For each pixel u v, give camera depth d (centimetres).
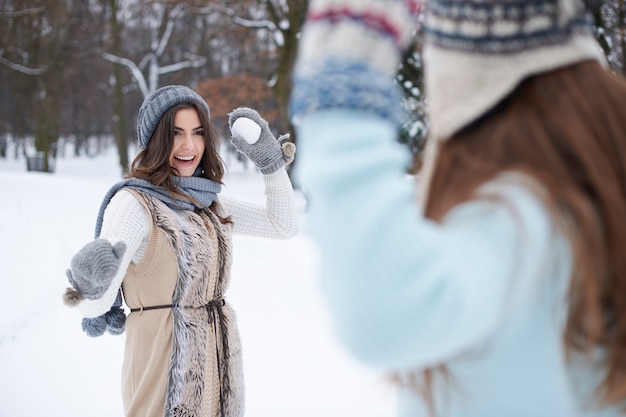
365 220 65
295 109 74
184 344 217
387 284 64
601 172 71
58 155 4512
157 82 2498
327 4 72
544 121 75
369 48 70
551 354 73
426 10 81
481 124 78
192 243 223
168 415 213
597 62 79
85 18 2695
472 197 71
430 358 67
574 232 68
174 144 240
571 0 74
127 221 214
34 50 2791
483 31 73
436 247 65
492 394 76
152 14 2388
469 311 63
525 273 64
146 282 221
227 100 1952
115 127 3130
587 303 70
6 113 3906
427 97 83
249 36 1938
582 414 81
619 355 76
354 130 68
